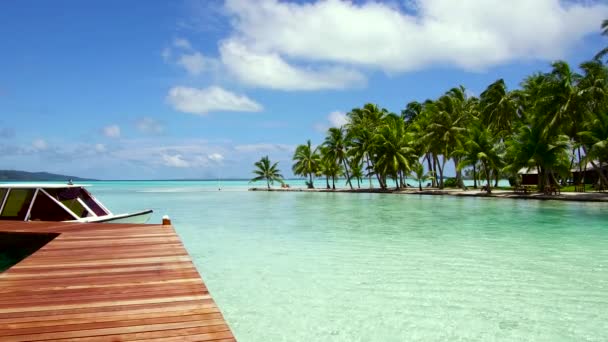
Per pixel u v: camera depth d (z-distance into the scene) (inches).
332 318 298.7
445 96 2102.6
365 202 1493.6
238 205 1414.9
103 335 184.4
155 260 331.0
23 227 501.4
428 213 1016.2
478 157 1685.5
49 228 497.0
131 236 442.0
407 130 2388.0
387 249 537.0
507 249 529.3
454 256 490.6
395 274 411.2
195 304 227.0
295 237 642.8
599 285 367.2
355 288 366.6
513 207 1158.3
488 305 319.9
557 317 295.1
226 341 180.1
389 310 312.7
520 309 311.1
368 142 2337.6
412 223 811.4
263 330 279.1
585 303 322.0
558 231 681.0
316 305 325.1
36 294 240.8
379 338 265.0
